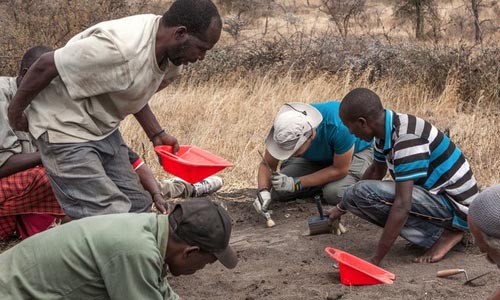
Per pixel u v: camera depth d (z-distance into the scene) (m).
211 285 4.64
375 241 5.30
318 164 6.02
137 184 4.53
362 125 4.60
